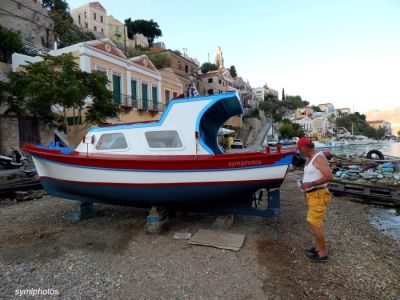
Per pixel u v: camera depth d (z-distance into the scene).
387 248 4.84
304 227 5.65
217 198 5.32
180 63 43.66
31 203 7.92
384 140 108.44
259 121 59.88
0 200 8.17
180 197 5.32
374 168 14.29
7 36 21.98
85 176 5.60
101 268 4.02
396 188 9.13
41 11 33.31
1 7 29.09
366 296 3.29
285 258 4.25
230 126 46.75
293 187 10.32
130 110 23.47
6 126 16.80
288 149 5.13
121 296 3.33
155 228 5.23
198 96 5.40
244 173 4.96
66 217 6.45
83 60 18.84
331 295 3.30
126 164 5.25
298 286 3.48
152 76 26.83
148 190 5.31
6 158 13.90
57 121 16.27
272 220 6.11
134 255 4.43
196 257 4.30
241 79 67.69
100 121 13.95
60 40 34.19
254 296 3.29
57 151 6.04
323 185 4.04
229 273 3.81
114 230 5.54
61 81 12.23
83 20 56.66
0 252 4.58
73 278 3.75
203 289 3.45
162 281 3.65
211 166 4.99
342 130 108.50
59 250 4.64
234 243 4.68
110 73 21.22
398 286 3.52
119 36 55.47
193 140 5.21
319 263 4.10
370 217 7.01
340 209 7.52
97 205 7.38
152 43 62.69
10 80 13.95
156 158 5.15
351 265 4.07
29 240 5.08
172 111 5.38
